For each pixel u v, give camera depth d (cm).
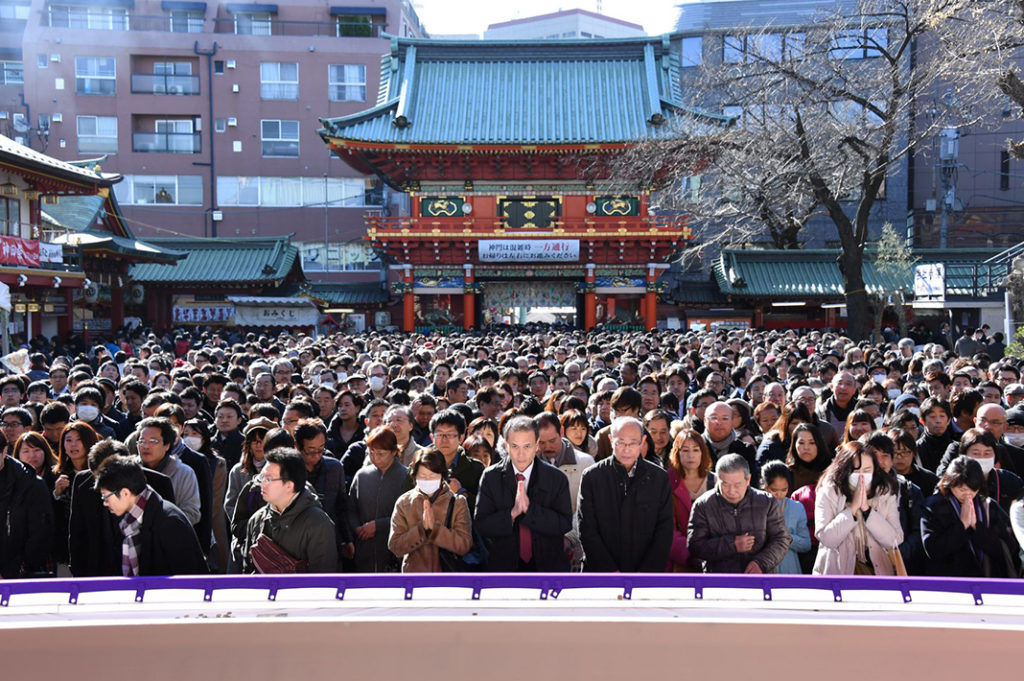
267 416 935
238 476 792
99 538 632
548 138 4159
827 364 1522
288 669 417
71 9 6066
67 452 808
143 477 581
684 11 6025
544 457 802
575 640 418
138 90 5956
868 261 4594
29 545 702
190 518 754
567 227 4419
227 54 6016
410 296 4462
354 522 765
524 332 3719
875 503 640
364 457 934
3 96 5959
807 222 5791
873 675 412
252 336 3027
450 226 4403
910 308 4475
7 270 2714
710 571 634
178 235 5966
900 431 791
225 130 6003
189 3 6131
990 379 1391
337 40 6091
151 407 1041
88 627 409
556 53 4806
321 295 5209
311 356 2041
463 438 898
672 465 749
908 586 437
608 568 646
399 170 4503
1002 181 5506
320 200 6062
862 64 3616
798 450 824
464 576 447
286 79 6075
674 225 4356
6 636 406
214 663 416
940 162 5434
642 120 4319
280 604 427
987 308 3256
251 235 6006
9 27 6231
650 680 419
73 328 3666
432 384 1467
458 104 4472
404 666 419
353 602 430
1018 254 3272
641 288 4456
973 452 729
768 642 415
